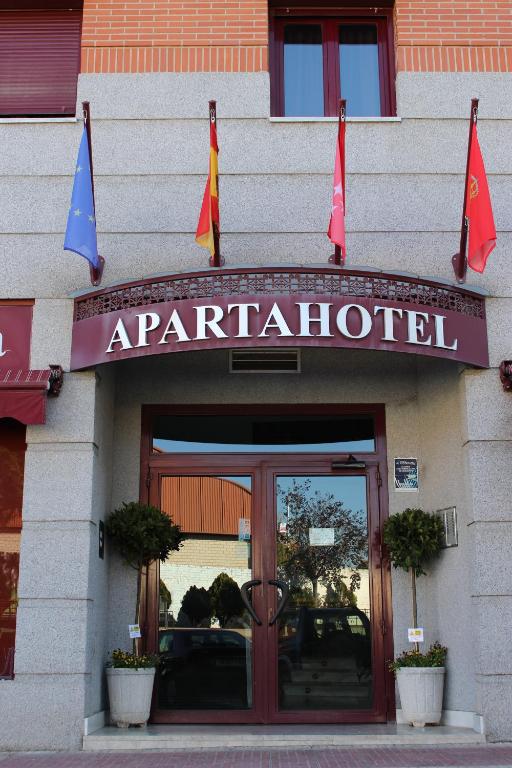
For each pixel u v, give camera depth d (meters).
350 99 10.27
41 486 8.51
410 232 9.41
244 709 8.99
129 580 9.24
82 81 9.76
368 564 9.36
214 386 9.74
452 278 9.28
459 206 9.47
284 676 9.09
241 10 10.01
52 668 8.13
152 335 8.40
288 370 9.76
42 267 9.19
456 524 8.91
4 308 9.12
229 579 9.36
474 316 8.84
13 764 7.35
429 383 9.56
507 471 8.61
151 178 9.50
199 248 9.34
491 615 8.30
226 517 9.51
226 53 9.88
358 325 8.28
